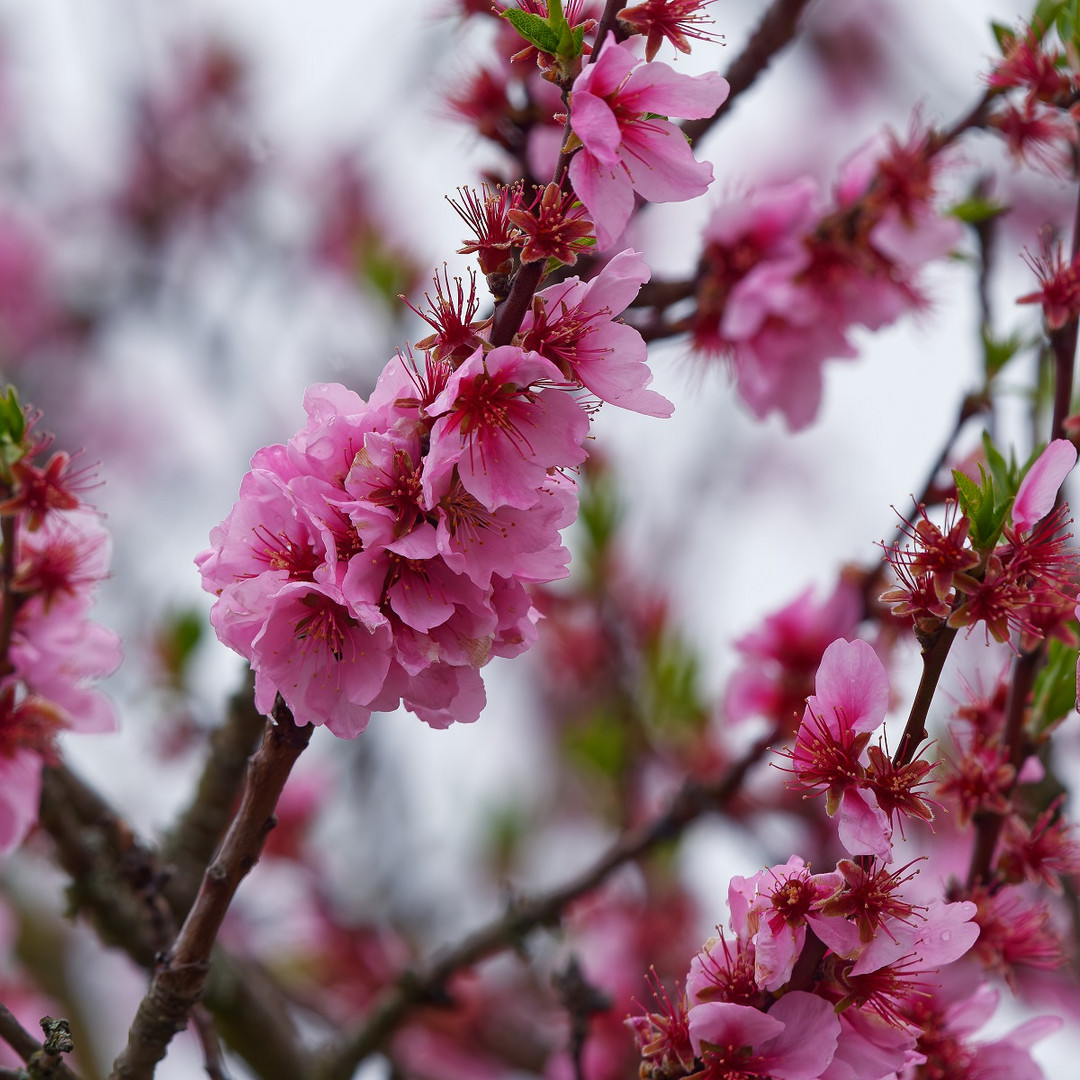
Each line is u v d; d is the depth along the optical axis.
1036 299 2.81
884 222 3.99
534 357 1.92
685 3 2.08
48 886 6.57
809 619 4.09
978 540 2.04
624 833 4.89
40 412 2.72
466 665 2.02
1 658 2.78
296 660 2.03
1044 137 3.49
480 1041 5.68
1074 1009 4.29
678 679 5.25
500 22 3.86
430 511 1.99
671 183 2.07
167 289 7.38
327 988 5.80
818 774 2.01
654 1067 2.12
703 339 4.19
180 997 2.20
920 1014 2.48
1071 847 2.69
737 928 2.09
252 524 2.04
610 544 5.39
